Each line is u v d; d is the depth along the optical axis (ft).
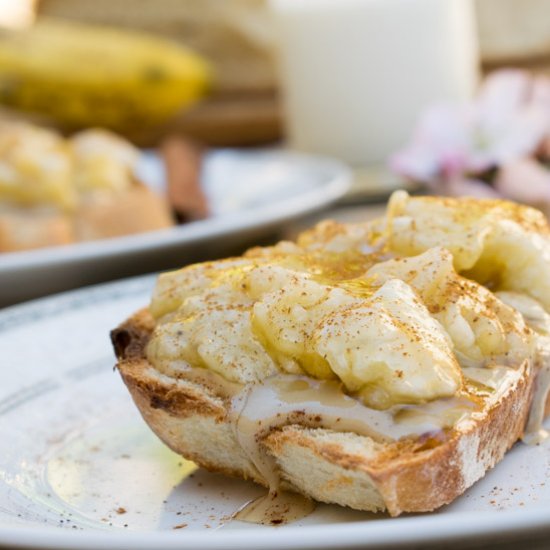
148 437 1.69
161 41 4.48
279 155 3.49
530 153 2.93
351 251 1.63
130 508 1.48
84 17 4.66
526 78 3.03
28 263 2.39
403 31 3.77
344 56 3.80
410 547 1.08
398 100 3.80
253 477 1.50
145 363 1.57
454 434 1.34
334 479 1.37
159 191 3.24
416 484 1.32
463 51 3.85
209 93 4.42
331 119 3.85
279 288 1.46
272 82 4.58
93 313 2.06
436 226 1.59
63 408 1.78
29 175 2.92
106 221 2.95
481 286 1.54
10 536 1.12
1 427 1.71
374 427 1.35
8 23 4.34
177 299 1.58
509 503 1.40
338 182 3.03
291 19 3.86
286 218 2.70
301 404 1.40
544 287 1.61
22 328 2.01
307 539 1.06
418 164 2.96
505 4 4.48
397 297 1.40
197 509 1.46
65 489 1.54
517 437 1.53
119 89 3.95
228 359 1.45
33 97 3.96
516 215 1.67
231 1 4.60
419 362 1.33
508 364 1.48
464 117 2.97
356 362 1.34
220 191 3.29
